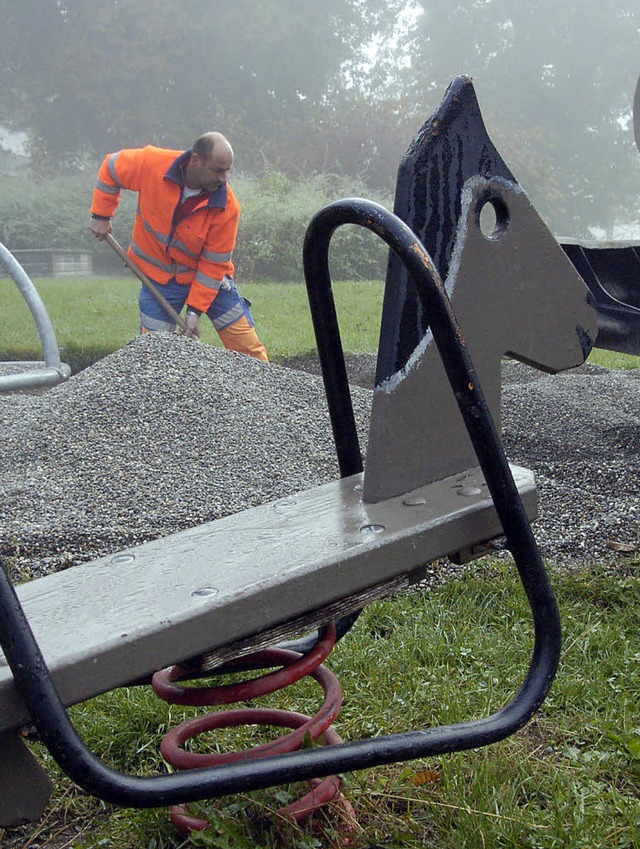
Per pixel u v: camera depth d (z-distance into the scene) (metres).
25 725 1.37
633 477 4.45
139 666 1.42
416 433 1.96
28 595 1.64
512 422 5.86
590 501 4.12
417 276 1.66
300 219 21.84
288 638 1.68
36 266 26.81
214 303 7.59
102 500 4.26
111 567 1.72
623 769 2.14
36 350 11.26
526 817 1.93
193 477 4.56
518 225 2.05
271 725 2.25
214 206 6.88
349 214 1.76
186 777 1.42
